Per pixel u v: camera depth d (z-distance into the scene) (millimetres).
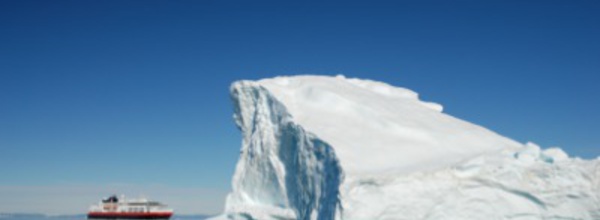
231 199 48938
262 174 46219
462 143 43938
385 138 42781
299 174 42469
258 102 47750
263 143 46094
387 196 36812
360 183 36781
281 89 47625
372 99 49031
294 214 43188
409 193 37156
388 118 45312
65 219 154000
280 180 44719
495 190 38625
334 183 38000
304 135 41719
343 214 36188
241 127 50875
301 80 50656
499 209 38375
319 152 40406
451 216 37531
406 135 43688
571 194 39156
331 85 50219
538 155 41031
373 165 38688
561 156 40969
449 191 37875
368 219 36156
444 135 44656
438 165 39250
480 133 46375
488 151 42281
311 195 41062
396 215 36750
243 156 49469
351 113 45406
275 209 44625
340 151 39281
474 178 38469
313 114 44875
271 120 46094
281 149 44844
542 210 39031
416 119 46906
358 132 42812
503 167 38719
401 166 39219
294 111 45125
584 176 39375
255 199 46719
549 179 39219
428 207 37250
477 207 38031
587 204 39188
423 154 41562
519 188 38781
